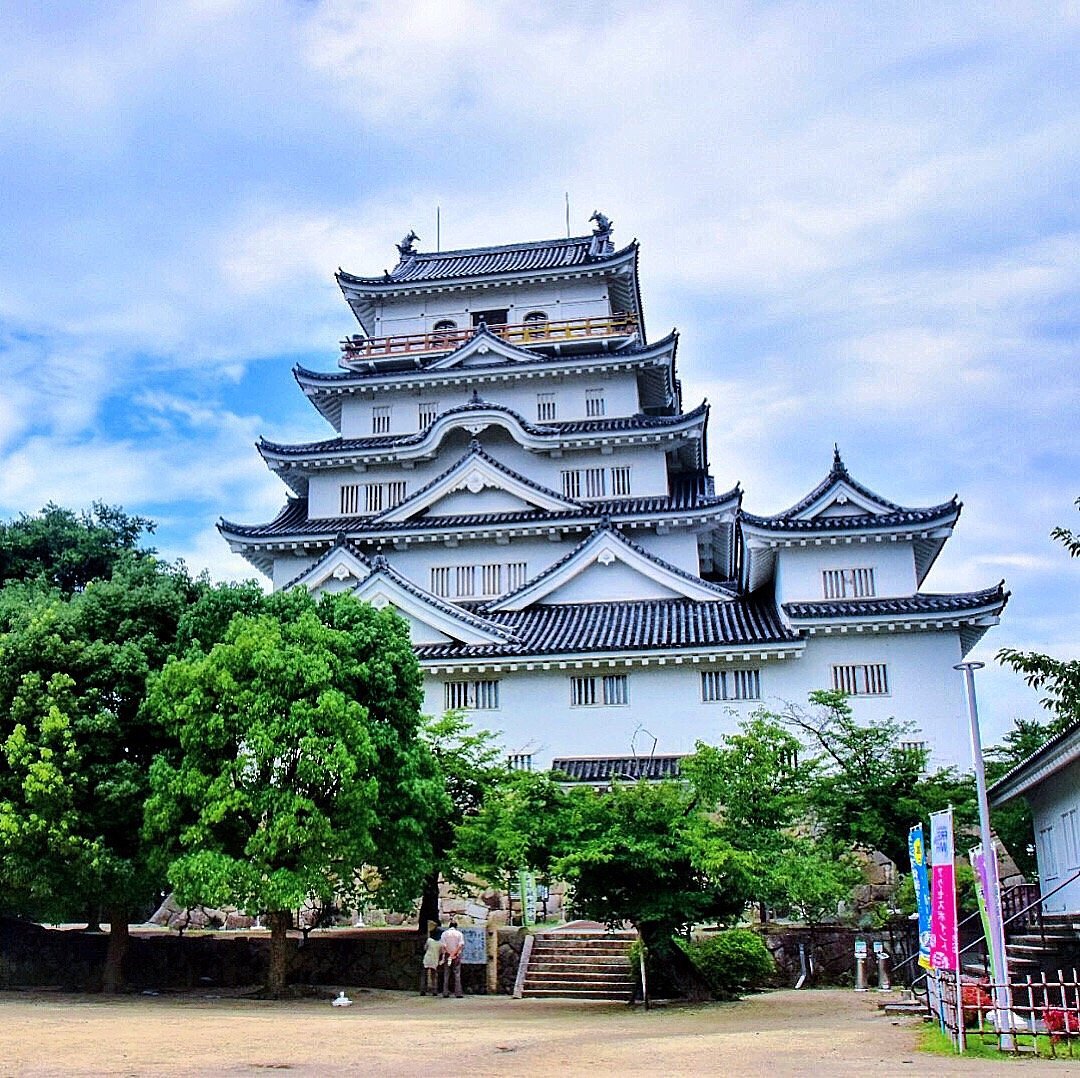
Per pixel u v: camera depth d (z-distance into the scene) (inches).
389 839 1012.5
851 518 1610.5
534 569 1846.7
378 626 1102.4
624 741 1549.0
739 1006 936.9
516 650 1553.9
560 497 1836.9
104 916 1366.9
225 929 1354.6
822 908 1161.4
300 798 926.4
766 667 1553.9
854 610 1526.8
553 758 1542.8
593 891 922.1
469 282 2126.0
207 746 959.6
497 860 976.9
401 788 1019.3
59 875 965.2
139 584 1174.3
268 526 1946.4
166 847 970.7
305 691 968.3
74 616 1060.5
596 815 933.8
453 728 1222.3
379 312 2186.3
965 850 1195.3
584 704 1571.1
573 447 1918.1
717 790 1061.8
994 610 1501.0
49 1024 749.9
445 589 1857.8
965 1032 636.1
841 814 1195.9
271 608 1106.7
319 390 2063.2
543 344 2042.3
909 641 1542.8
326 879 948.6
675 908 901.2
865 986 1101.7
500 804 1021.2
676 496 1910.7
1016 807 1434.5
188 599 1153.4
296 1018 821.2
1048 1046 629.9
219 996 1037.2
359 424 2071.9
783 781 1123.9
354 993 1066.1
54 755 956.6
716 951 1077.8
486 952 1103.0
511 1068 546.9
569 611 1710.1
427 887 1179.9
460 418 1913.1
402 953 1147.3
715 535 1972.2
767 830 1055.6
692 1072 526.3
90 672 1023.0
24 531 1985.7
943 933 697.0
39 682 987.9
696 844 887.1
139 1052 608.7
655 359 1966.0
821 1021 805.9
